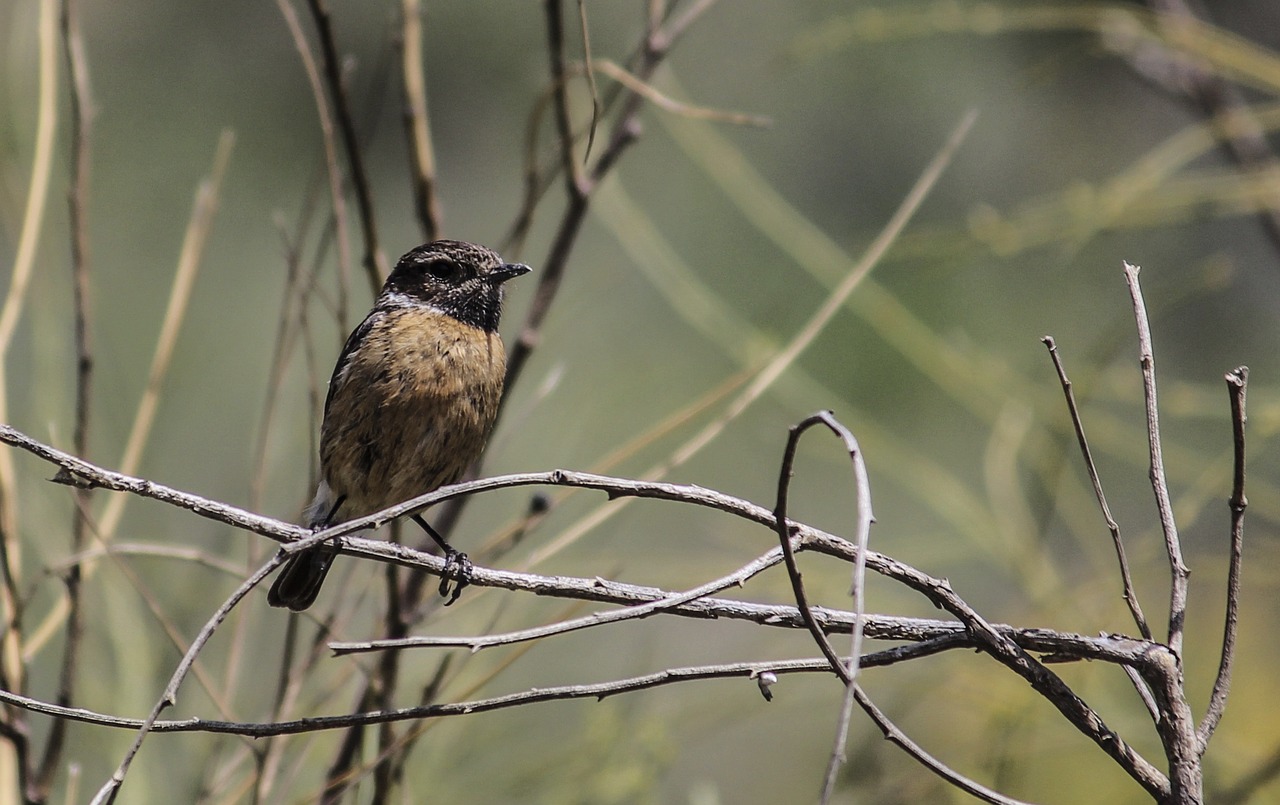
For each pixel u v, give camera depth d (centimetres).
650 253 1405
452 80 1586
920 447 1345
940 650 602
